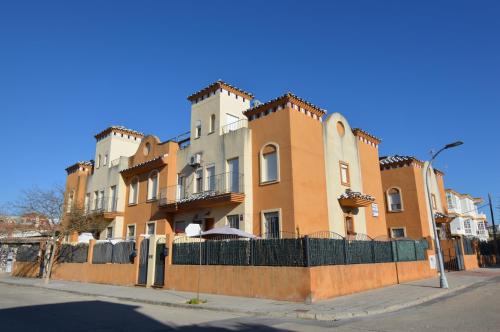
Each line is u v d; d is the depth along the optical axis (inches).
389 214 1280.8
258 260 589.6
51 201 1117.1
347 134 1047.6
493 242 1652.3
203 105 1037.2
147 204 1133.1
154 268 776.9
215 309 501.4
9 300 630.5
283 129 848.3
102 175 1391.5
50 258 1036.5
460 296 602.2
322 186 893.2
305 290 524.7
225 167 921.5
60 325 398.6
